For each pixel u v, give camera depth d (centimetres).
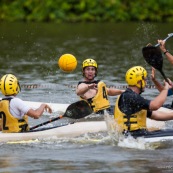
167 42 6166
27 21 8588
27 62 5016
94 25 8175
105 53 5488
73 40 6512
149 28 7450
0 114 2597
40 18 8656
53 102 3462
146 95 3594
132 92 2480
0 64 4900
